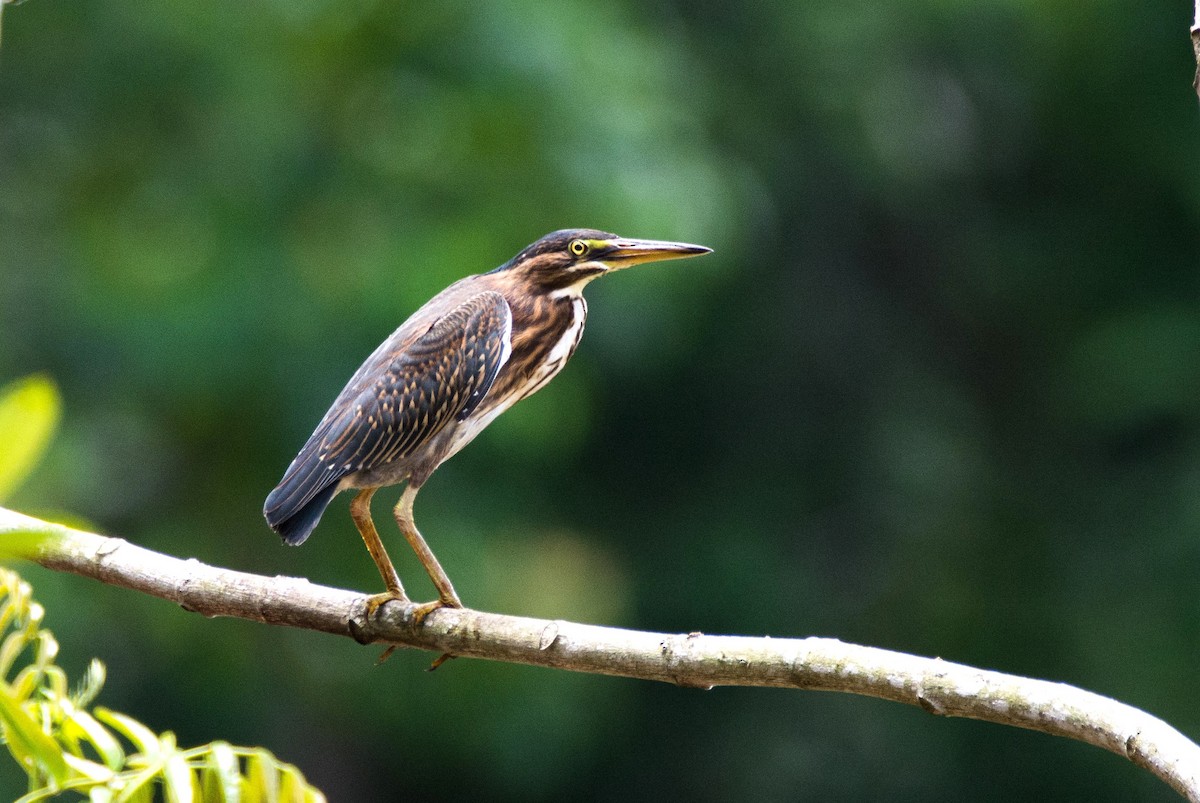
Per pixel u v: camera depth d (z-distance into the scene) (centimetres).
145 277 1434
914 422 1988
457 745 1593
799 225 2025
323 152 1468
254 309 1371
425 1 1464
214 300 1373
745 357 1986
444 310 687
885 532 1952
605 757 1830
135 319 1384
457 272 1384
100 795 359
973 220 2094
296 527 634
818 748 1836
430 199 1472
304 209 1452
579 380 1489
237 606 538
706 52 1883
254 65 1470
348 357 1368
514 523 1566
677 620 1867
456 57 1468
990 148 2114
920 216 2078
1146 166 1998
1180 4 1877
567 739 1578
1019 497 1964
